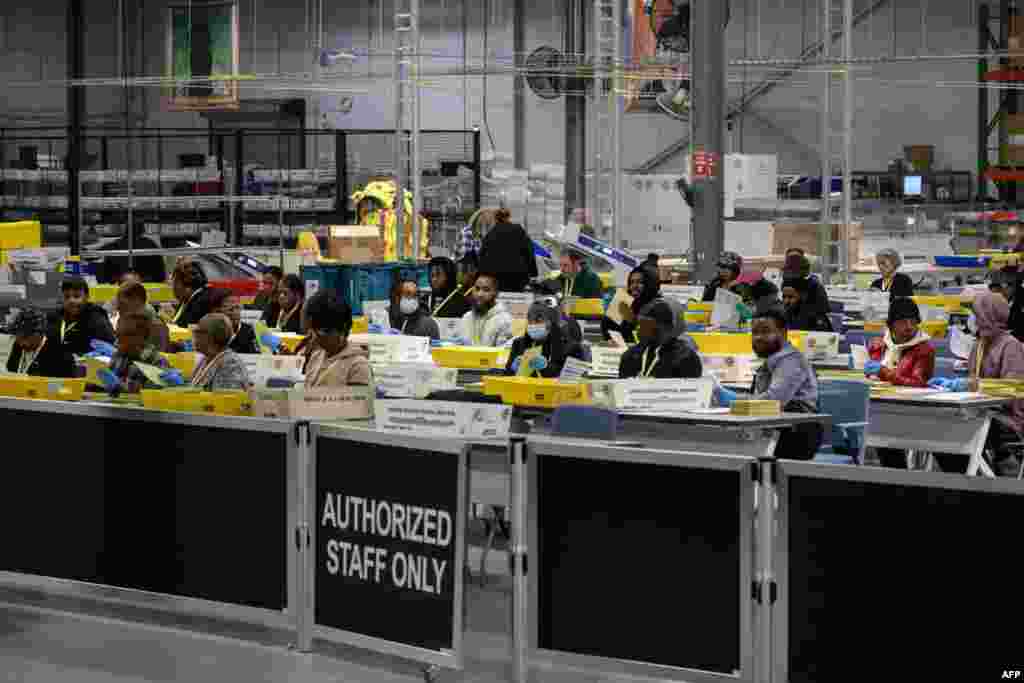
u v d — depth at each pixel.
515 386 14.06
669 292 25.77
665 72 39.34
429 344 18.72
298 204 44.41
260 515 11.15
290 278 21.91
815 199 47.06
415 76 31.88
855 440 15.23
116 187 46.12
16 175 46.19
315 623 10.96
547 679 10.53
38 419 12.26
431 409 10.95
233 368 13.50
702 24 25.16
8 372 16.06
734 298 20.86
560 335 16.89
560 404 13.85
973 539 8.39
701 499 9.30
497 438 10.80
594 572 9.72
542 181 47.66
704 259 25.30
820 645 8.92
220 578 11.37
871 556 8.73
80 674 10.84
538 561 9.94
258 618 11.20
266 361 15.96
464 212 45.72
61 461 12.16
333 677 10.63
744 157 48.97
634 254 44.94
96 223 45.41
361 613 10.63
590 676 10.63
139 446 11.73
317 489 10.88
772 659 9.08
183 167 46.50
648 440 13.86
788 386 14.41
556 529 9.85
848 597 8.82
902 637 8.65
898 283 25.86
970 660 8.41
